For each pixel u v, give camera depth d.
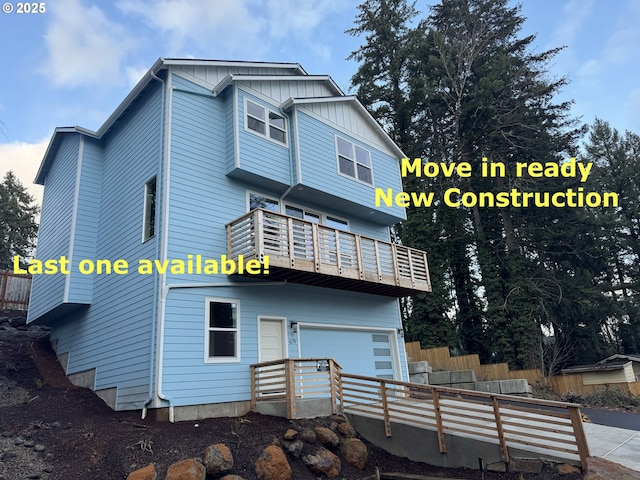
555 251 23.70
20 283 17.83
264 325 10.81
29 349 13.66
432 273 20.56
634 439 8.52
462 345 22.20
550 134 23.61
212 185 10.75
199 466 6.15
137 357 9.26
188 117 10.78
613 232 27.05
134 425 7.89
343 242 12.48
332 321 12.47
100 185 12.77
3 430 7.62
